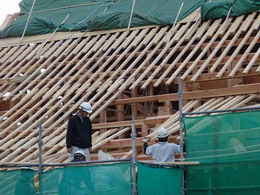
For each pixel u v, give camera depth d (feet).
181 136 84.74
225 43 116.67
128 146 103.14
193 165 82.99
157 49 121.80
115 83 116.57
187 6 128.57
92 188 76.59
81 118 92.68
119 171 76.33
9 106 124.98
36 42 137.18
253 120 82.02
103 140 104.83
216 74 109.29
